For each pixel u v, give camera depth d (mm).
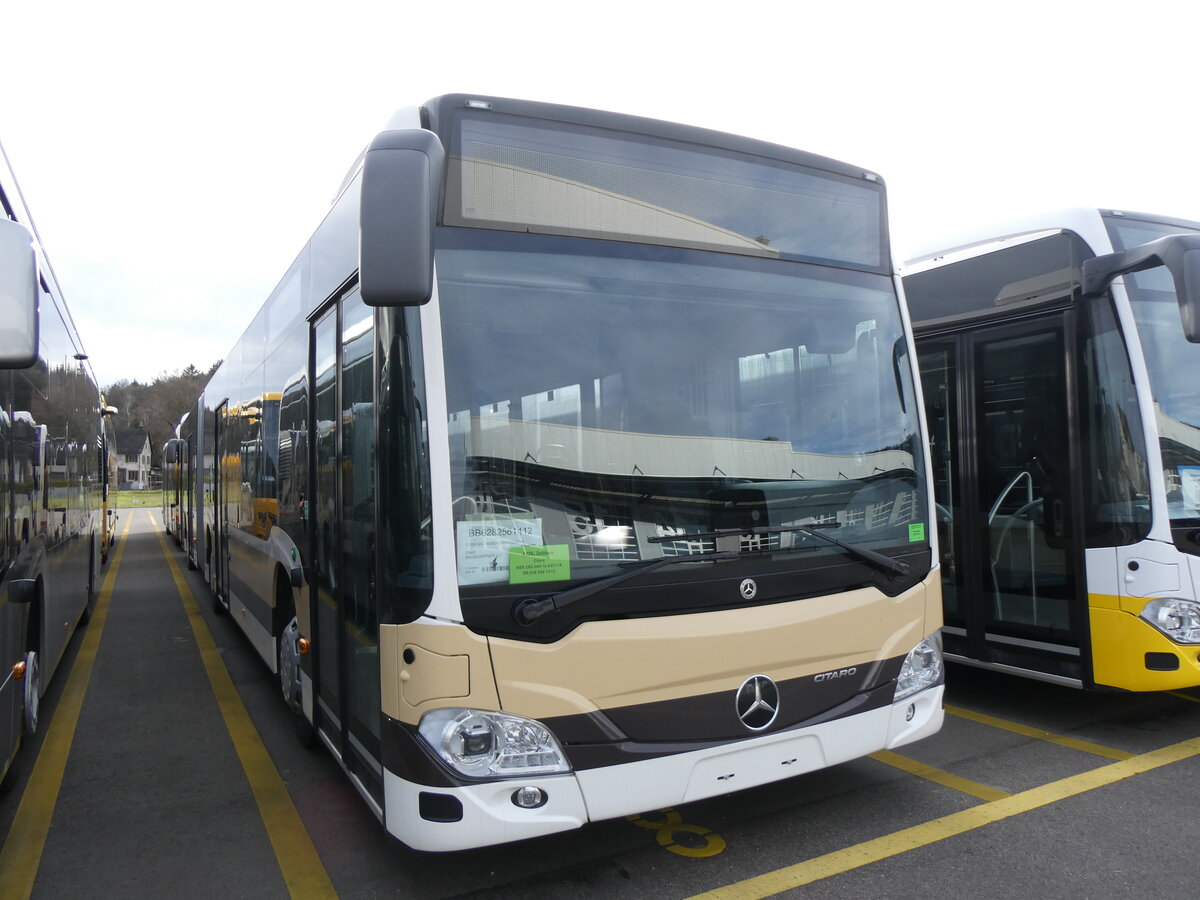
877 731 3543
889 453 3811
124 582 13609
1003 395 5477
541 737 2877
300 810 4219
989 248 5613
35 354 2828
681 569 3127
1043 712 5586
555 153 3256
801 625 3340
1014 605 5375
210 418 10281
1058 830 3764
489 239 3086
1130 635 4703
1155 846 3596
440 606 2824
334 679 3959
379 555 3023
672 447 3246
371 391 3301
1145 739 5016
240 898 3342
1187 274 4160
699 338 3408
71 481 6902
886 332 3975
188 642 8547
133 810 4254
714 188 3572
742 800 4172
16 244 2814
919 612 3752
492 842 2809
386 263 2609
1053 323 5160
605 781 2941
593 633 2951
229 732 5539
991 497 5543
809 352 3682
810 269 3775
